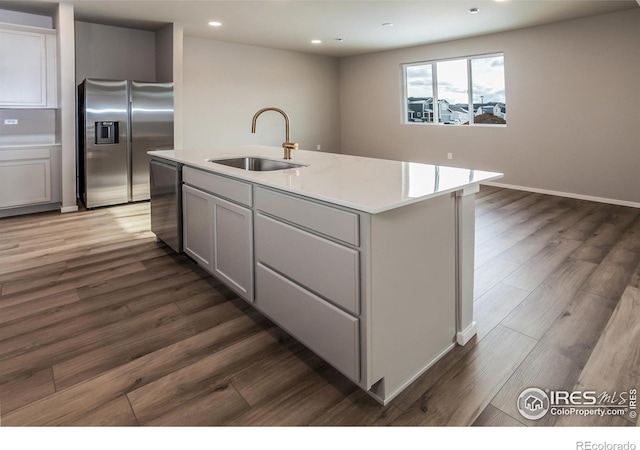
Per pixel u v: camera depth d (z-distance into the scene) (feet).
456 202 5.89
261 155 9.52
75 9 14.99
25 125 15.83
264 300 6.55
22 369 5.62
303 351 6.10
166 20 16.56
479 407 4.84
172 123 17.22
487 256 10.21
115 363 5.78
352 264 4.68
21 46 14.20
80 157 17.15
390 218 4.78
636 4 14.55
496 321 6.93
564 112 17.43
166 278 8.88
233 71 21.80
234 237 7.20
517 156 19.29
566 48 17.01
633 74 15.43
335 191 5.19
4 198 14.08
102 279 8.82
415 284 5.28
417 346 5.43
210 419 4.67
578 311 7.21
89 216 14.57
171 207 9.84
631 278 8.63
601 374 5.42
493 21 16.84
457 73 21.48
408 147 23.93
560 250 10.59
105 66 17.57
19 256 10.27
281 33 19.02
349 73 26.43
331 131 27.12
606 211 15.02
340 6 14.61
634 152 15.72
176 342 6.35
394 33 19.01
